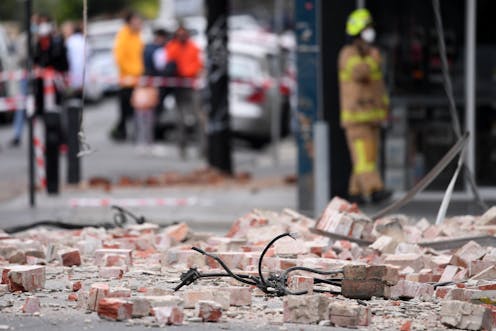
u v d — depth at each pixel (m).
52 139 43.34
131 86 68.88
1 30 74.69
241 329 18.20
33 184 39.72
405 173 42.25
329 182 40.09
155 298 18.78
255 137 67.06
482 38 41.66
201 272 21.73
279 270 22.53
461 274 22.58
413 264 23.14
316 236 26.38
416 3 41.88
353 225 25.41
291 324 18.72
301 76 38.62
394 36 42.03
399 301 20.69
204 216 36.59
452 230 26.75
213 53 52.38
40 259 24.41
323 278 21.98
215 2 52.34
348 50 38.81
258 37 75.19
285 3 119.75
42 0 119.81
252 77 66.69
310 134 38.47
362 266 20.78
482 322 18.56
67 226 29.56
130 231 27.83
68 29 68.56
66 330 17.88
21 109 66.06
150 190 45.66
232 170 52.53
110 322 18.50
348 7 39.84
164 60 63.66
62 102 61.91
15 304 19.97
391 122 42.22
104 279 22.50
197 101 61.91
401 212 37.53
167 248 26.48
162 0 125.81
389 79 42.09
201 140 62.19
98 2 141.00
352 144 39.16
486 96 41.72
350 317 18.59
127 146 69.50
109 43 92.19
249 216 27.72
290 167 59.12
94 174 53.19
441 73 41.94
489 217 27.75
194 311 19.31
